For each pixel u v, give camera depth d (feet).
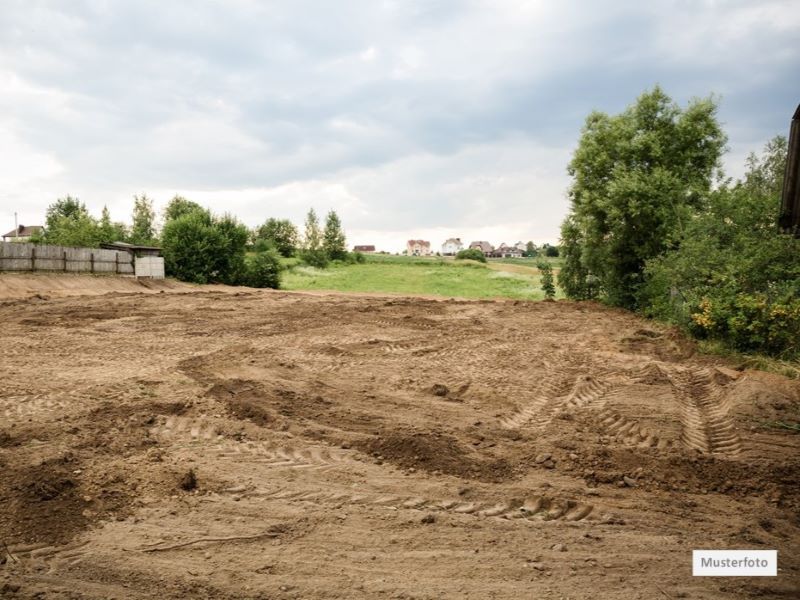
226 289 129.59
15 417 24.21
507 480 18.42
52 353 40.70
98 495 16.14
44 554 13.20
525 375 35.60
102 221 159.94
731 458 21.09
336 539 14.21
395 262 250.78
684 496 17.54
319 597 11.64
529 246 562.25
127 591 11.75
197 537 14.17
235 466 19.04
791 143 48.91
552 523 15.42
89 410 25.27
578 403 28.73
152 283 125.29
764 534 14.93
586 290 95.55
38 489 15.85
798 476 19.11
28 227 308.19
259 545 13.85
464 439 22.33
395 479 18.31
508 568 12.87
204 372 33.91
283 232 264.72
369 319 63.87
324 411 25.81
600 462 19.95
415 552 13.61
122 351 41.78
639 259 79.05
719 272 48.01
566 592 11.87
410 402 28.30
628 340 49.80
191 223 143.23
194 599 11.51
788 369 35.04
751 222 53.62
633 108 86.63
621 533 14.83
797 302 39.81
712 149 84.94
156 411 25.16
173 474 17.87
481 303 87.45
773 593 11.92
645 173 80.48
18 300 78.54
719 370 36.11
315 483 17.83
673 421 25.17
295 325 57.62
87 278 109.81
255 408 25.21
